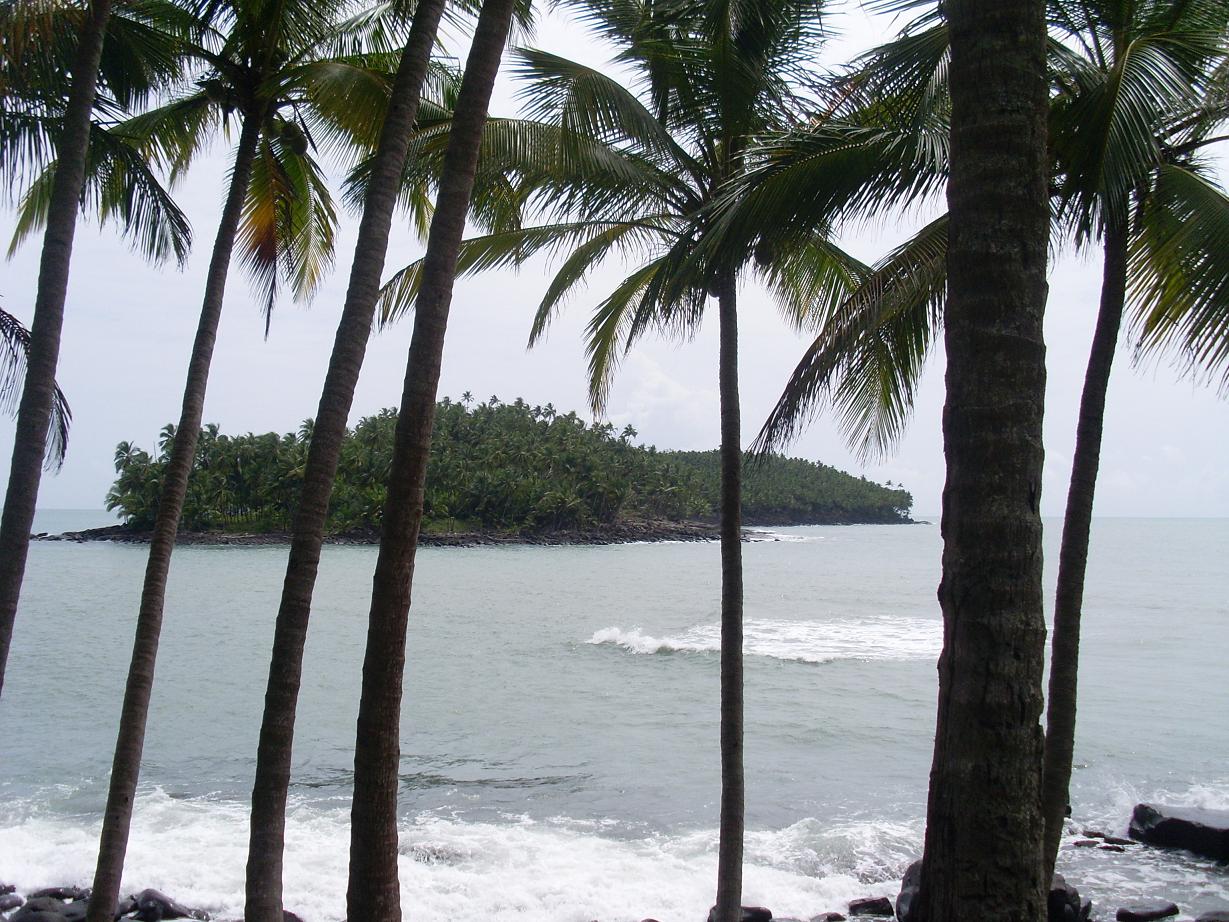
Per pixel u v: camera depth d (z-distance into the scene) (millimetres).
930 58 5035
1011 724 3066
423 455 4172
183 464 6617
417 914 8805
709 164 6895
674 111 6949
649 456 146250
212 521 105375
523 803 12672
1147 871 10164
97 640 30203
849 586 57000
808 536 173500
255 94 6648
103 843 6211
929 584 58688
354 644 28656
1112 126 4848
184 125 8094
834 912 9062
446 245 4305
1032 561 3139
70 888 9156
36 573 65938
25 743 15789
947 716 3178
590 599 48656
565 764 14867
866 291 5988
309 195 8523
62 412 7445
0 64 6121
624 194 6922
